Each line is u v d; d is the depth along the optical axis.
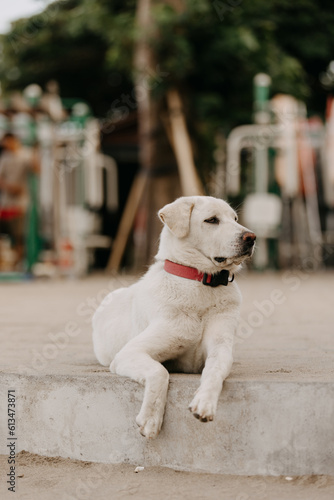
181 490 3.03
